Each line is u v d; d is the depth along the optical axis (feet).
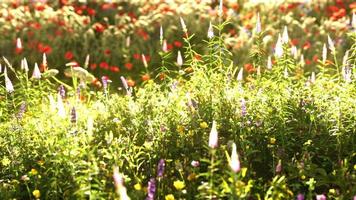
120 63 18.79
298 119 11.70
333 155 11.32
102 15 21.66
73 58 18.75
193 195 10.66
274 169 10.99
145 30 20.07
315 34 19.47
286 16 20.92
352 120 11.43
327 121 11.60
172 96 12.33
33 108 12.67
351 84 12.01
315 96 12.03
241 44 18.79
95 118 12.39
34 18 20.12
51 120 11.68
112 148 11.25
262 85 12.39
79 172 10.79
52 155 10.92
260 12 22.31
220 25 12.56
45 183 10.91
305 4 22.47
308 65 17.43
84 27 19.93
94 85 15.89
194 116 11.79
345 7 22.67
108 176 10.73
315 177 10.87
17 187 10.89
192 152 11.38
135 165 10.93
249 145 11.35
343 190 10.66
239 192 9.92
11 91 12.06
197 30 20.44
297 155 11.32
